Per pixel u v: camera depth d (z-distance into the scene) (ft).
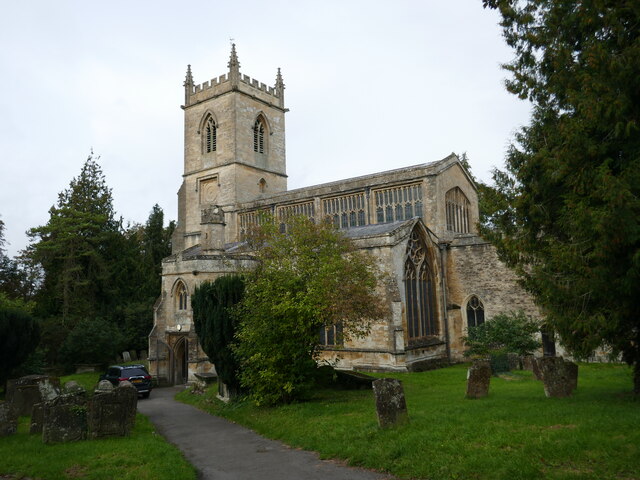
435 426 42.57
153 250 220.43
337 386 79.97
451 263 128.98
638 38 38.81
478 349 103.76
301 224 82.94
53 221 173.17
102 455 44.37
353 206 152.35
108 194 192.44
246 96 193.16
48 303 170.40
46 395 73.97
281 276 69.56
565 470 29.96
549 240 52.11
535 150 54.08
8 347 104.06
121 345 160.45
